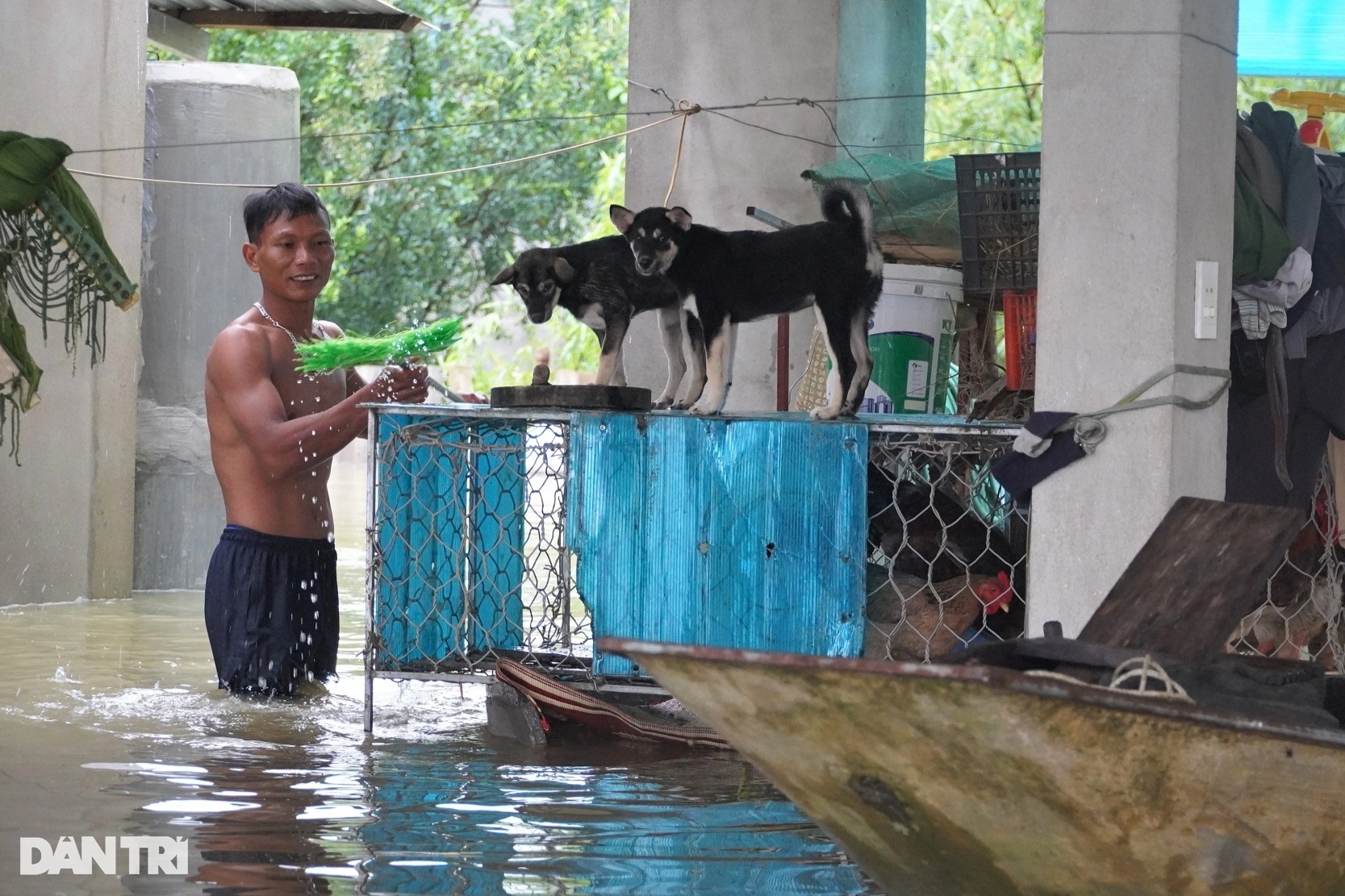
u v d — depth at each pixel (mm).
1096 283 5051
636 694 6223
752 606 5656
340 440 6637
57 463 9961
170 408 11133
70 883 3861
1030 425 5141
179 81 11172
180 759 5383
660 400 6609
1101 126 5031
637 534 5676
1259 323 5543
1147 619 4121
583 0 21078
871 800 3500
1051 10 5117
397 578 6184
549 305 6250
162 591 10945
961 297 7152
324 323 7641
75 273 6648
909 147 8680
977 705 3146
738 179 8445
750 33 8445
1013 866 3488
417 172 20453
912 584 6012
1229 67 5184
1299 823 3465
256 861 4094
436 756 5547
